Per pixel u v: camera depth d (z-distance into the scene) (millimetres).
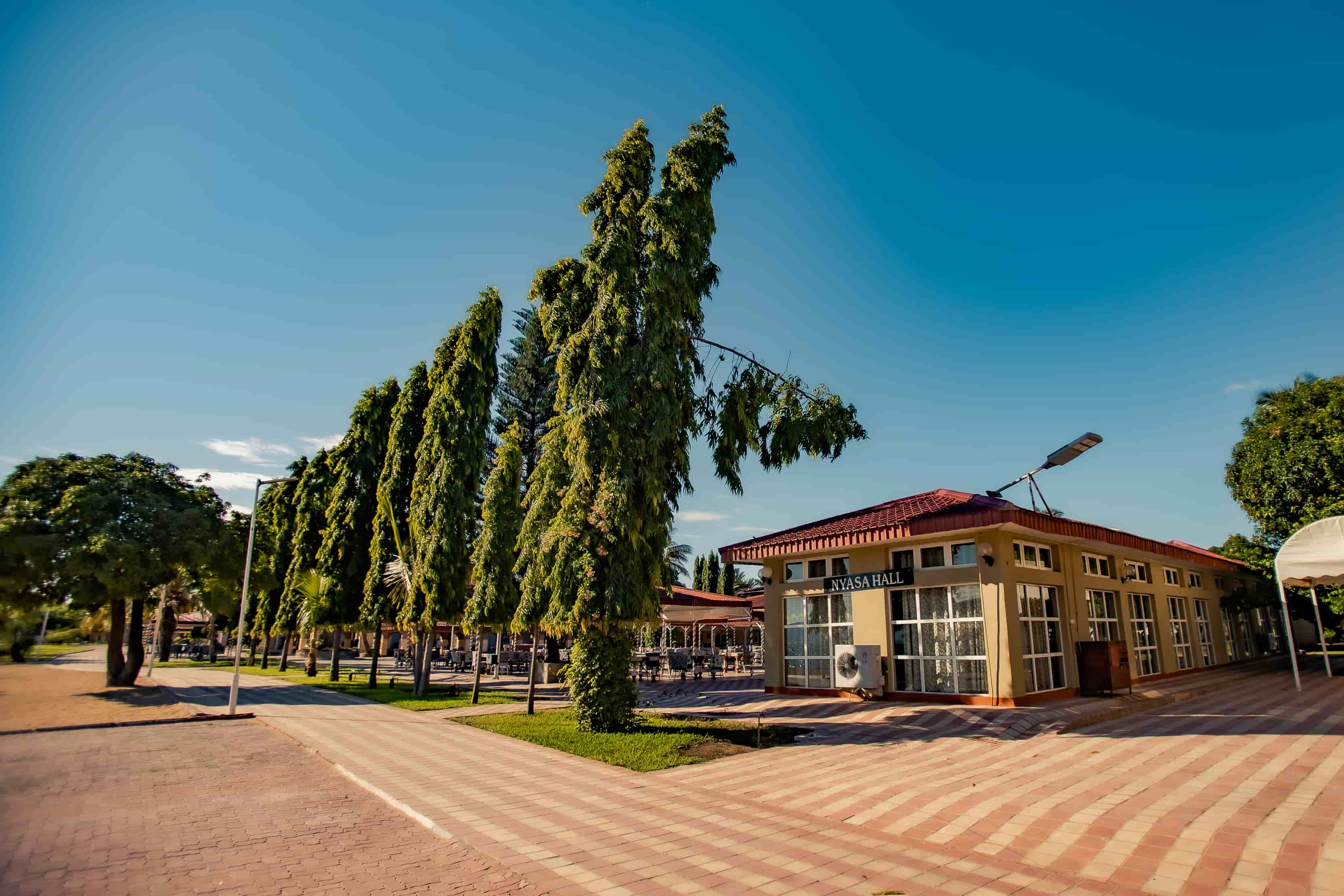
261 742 13633
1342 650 36125
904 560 16516
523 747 12000
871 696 16344
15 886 5617
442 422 25375
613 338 13461
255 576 26562
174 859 6344
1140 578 20844
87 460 22594
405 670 38062
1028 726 11969
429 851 6523
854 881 5430
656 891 5312
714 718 15023
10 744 13383
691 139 14672
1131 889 5105
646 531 13203
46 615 15086
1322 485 24016
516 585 21438
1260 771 8266
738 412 15359
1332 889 4855
